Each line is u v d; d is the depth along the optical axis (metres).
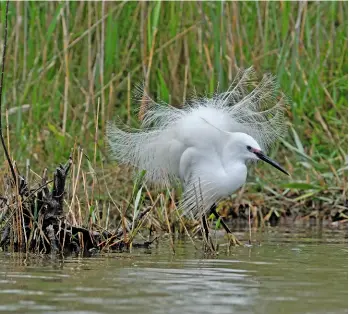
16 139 14.55
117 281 7.57
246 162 12.70
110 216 12.52
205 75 15.66
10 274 7.94
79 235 10.00
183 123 12.26
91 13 16.17
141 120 12.59
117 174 13.46
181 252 9.94
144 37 15.44
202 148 12.05
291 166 14.90
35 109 15.39
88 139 14.63
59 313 6.14
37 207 9.98
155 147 12.30
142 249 10.20
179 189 13.23
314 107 16.06
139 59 16.31
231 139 11.96
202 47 16.05
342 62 16.80
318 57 16.20
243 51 16.12
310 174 14.77
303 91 16.19
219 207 13.88
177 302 6.62
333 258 9.44
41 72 15.55
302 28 16.00
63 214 10.17
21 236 9.86
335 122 15.82
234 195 14.27
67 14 15.30
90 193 12.94
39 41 16.14
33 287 7.18
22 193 10.02
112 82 15.60
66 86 14.84
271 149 14.88
